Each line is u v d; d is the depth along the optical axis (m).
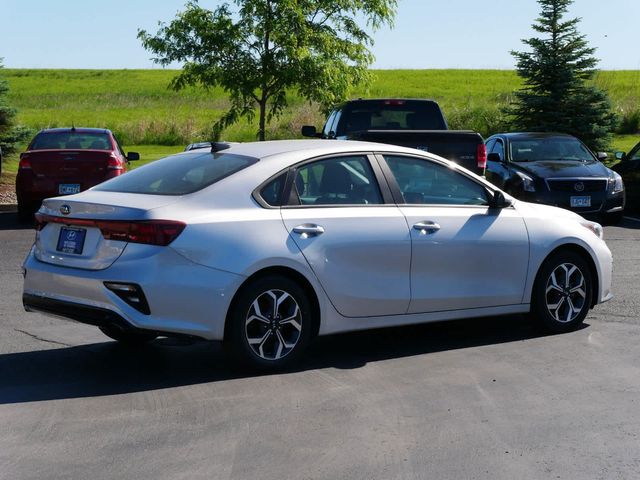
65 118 52.62
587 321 8.09
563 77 29.73
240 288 6.24
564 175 15.74
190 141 39.38
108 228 6.08
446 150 13.29
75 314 6.21
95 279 6.04
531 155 16.94
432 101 15.34
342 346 7.25
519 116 30.69
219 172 6.51
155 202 6.19
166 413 5.49
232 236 6.18
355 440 5.00
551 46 30.11
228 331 6.26
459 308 7.16
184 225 6.05
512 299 7.39
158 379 6.26
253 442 4.97
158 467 4.60
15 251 12.43
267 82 20.14
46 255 6.44
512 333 7.66
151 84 76.75
